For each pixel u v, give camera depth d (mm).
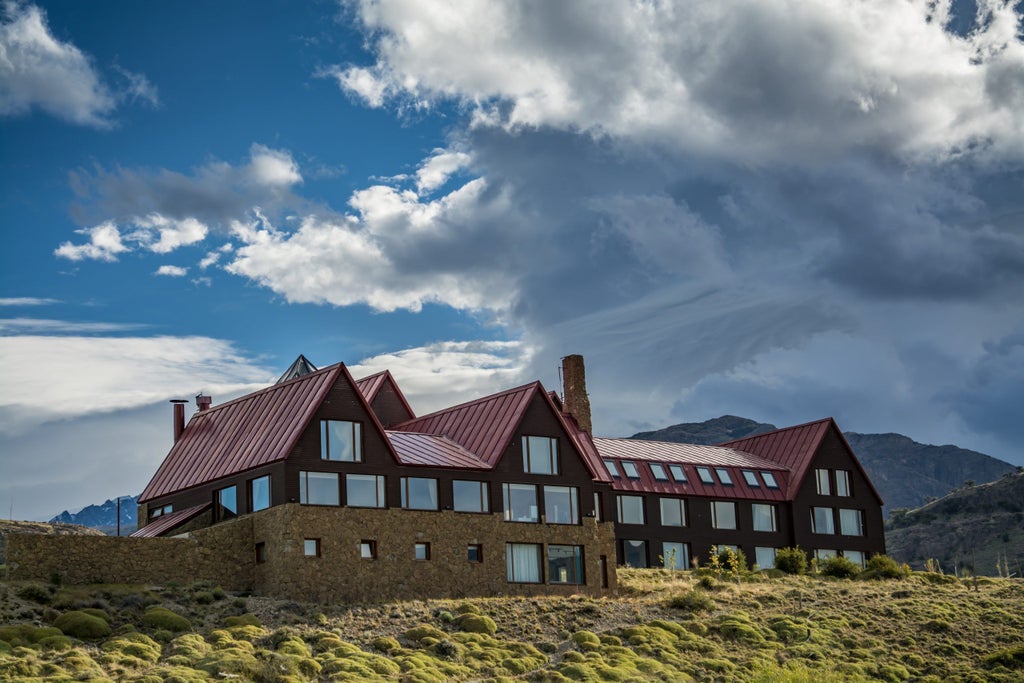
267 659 53375
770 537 102000
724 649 65562
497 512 73125
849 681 61344
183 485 73500
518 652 60406
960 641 69625
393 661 56125
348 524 67062
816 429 107500
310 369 87562
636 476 98562
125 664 51125
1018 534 164250
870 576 87875
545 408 77375
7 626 53250
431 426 81375
